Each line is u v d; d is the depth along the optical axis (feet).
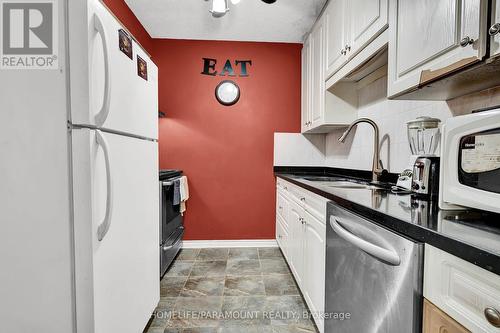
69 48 2.83
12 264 2.92
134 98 4.07
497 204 2.09
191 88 9.65
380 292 2.61
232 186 9.85
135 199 4.15
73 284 2.96
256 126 9.83
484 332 1.59
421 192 3.51
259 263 8.34
